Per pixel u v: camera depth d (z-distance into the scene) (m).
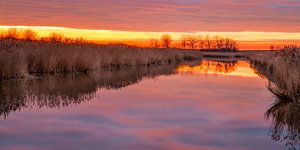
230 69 33.69
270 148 7.79
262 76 25.06
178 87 18.03
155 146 7.91
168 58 47.72
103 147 7.79
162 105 12.74
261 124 9.98
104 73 24.86
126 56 33.31
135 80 21.22
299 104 12.84
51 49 23.33
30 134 8.70
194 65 41.22
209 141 8.31
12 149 7.55
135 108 12.13
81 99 13.84
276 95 13.95
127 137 8.57
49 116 10.70
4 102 12.90
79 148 7.68
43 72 22.73
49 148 7.64
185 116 10.96
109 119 10.42
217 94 15.57
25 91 15.50
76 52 25.14
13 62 19.41
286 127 9.63
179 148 7.78
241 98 14.41
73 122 10.00
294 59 15.61
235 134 8.92
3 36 23.91
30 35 25.70
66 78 20.69
